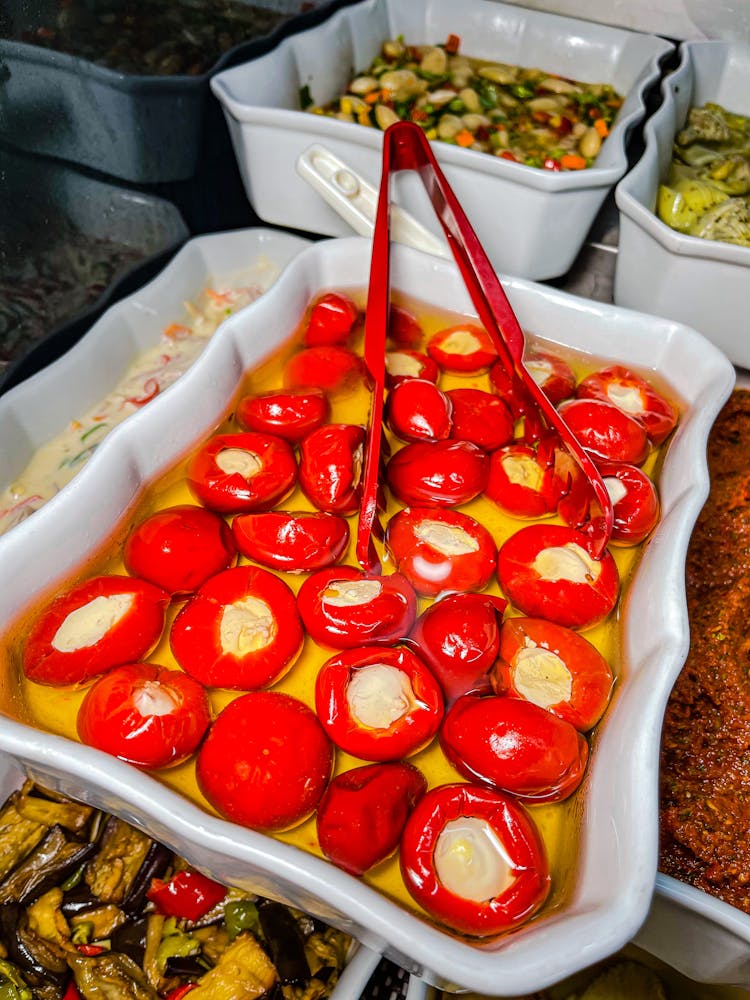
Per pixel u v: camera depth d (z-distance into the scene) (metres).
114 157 1.03
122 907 0.75
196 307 1.14
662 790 0.71
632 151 1.20
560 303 0.78
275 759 0.52
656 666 0.56
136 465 0.66
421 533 0.63
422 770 0.57
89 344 1.03
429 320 0.83
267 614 0.58
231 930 0.75
